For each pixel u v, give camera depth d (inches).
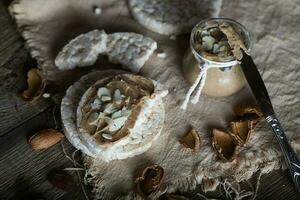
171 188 22.1
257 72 23.0
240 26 22.9
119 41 24.6
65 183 22.1
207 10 25.4
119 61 24.4
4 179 22.2
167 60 24.8
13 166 22.5
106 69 24.5
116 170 22.4
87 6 26.2
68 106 22.9
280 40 25.3
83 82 23.4
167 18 25.3
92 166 22.4
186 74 23.9
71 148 22.8
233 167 22.4
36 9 25.6
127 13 26.1
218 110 23.7
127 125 21.8
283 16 26.0
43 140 22.5
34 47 24.8
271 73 24.5
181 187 22.2
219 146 22.6
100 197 22.0
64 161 22.6
